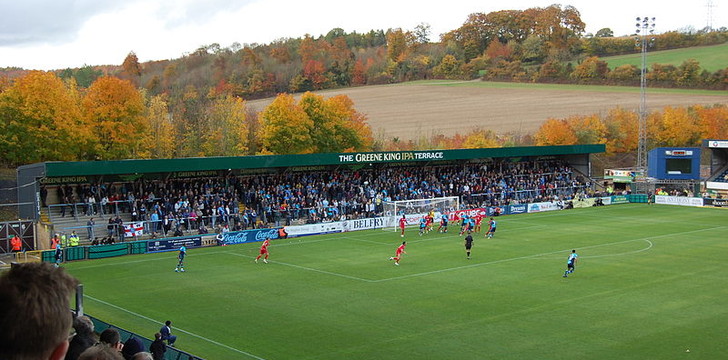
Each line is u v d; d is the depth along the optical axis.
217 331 36.50
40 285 4.22
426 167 98.50
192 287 47.59
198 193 76.06
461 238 70.38
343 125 115.25
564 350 32.78
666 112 152.25
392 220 79.31
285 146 104.88
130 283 48.94
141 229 65.75
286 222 75.75
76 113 84.94
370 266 55.16
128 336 30.06
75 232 65.81
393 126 161.00
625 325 37.22
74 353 13.14
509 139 144.62
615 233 73.50
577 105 172.38
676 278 49.91
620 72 189.00
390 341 34.50
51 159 83.12
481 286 47.31
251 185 81.44
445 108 176.62
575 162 112.12
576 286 47.19
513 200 97.25
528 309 40.84
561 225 80.19
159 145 106.00
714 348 33.06
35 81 81.69
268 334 35.91
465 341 34.41
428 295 44.75
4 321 4.05
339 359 31.61
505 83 198.12
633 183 110.12
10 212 72.38
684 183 106.62
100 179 71.00
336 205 80.25
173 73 199.12
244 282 49.25
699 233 73.44
